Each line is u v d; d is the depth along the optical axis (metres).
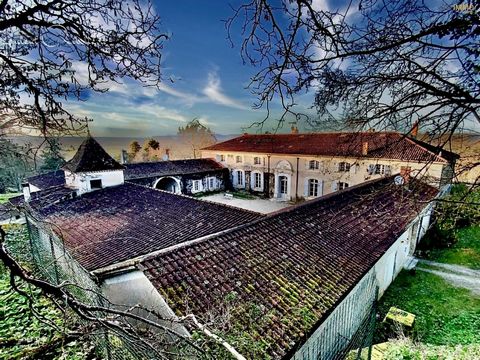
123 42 2.67
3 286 8.73
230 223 11.38
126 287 6.54
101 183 17.89
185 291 5.43
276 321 5.23
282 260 7.22
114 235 11.16
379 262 9.69
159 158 46.81
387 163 18.00
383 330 8.89
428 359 5.91
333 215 10.88
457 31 2.37
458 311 10.09
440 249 15.28
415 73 2.84
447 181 3.83
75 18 2.53
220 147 36.19
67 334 2.98
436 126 3.08
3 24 2.26
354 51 2.56
